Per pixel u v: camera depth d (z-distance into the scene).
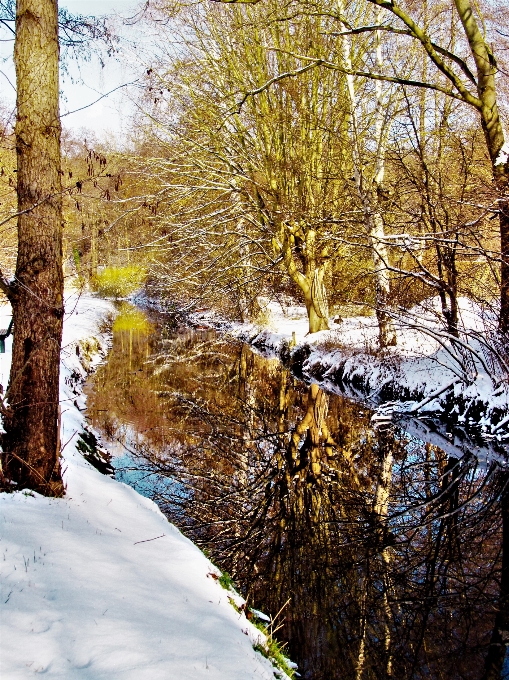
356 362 13.96
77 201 5.16
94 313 24.92
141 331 25.84
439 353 12.05
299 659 4.06
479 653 4.26
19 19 4.34
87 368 15.27
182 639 2.66
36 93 4.35
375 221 12.30
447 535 6.48
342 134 15.03
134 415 11.16
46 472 4.39
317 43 14.98
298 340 17.62
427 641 4.44
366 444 10.12
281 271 17.92
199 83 16.27
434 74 13.48
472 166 10.07
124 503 4.95
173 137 16.77
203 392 13.91
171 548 4.11
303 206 15.71
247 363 17.91
